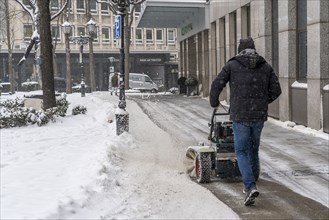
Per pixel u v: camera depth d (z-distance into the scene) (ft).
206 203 19.25
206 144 33.09
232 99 19.66
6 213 16.26
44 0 49.16
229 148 22.71
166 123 46.83
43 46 49.60
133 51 212.02
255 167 21.71
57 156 27.53
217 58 82.74
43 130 40.01
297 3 45.98
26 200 17.95
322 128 39.52
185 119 50.67
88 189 19.25
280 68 48.52
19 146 31.63
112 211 17.71
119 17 37.52
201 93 97.25
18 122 42.65
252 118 19.27
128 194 20.27
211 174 23.11
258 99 19.42
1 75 191.01
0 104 59.98
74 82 201.46
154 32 216.54
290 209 18.60
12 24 183.42
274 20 53.16
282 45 47.75
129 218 17.10
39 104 58.90
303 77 45.32
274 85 19.65
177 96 98.22
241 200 19.90
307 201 19.72
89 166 23.61
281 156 29.63
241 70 19.48
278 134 39.47
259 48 55.47
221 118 43.73
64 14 126.93
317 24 39.86
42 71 50.29
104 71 208.44
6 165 25.17
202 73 96.73
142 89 146.10
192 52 110.83
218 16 81.05
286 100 47.11
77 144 32.12
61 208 16.60
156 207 18.58
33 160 26.43
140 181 22.68
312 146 33.12
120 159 27.37
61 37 194.70
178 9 95.96
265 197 20.38
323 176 24.14
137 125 44.57
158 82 216.95
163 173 24.61
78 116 50.03
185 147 32.68
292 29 46.34
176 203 19.20
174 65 217.77
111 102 68.33
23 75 192.65
